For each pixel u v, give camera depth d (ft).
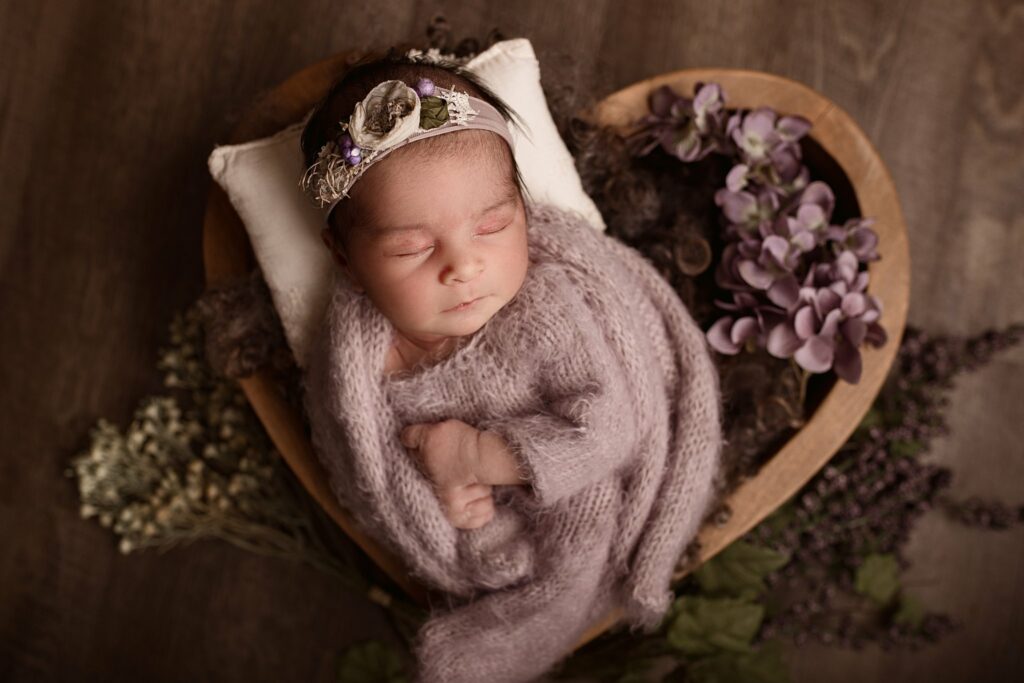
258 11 2.90
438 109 1.97
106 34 2.90
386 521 2.32
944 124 2.91
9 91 2.90
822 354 2.37
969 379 2.93
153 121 2.91
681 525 2.35
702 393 2.37
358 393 2.24
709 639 2.54
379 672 2.73
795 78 2.91
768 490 2.44
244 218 2.39
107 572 2.95
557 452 2.14
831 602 2.90
